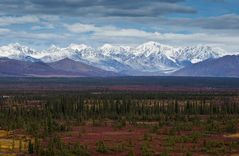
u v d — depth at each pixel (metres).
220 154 199.38
